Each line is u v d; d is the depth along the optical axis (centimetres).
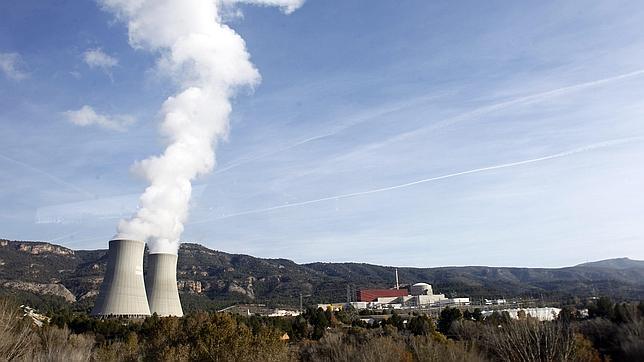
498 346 2133
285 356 2386
